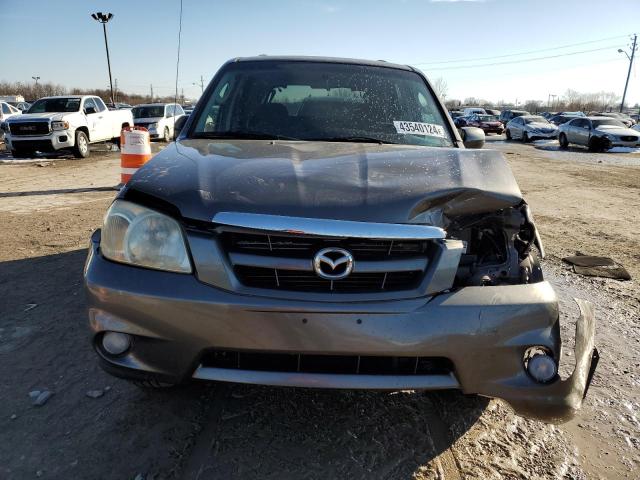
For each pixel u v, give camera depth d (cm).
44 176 1015
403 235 182
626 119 3516
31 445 212
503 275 209
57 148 1331
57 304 354
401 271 185
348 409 241
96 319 190
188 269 184
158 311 181
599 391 271
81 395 248
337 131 289
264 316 178
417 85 330
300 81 318
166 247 186
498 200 206
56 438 217
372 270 182
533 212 754
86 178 988
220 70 332
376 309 180
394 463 207
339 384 183
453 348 183
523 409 193
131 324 185
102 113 1514
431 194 195
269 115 298
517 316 187
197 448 212
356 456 210
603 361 303
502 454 216
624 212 765
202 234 184
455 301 185
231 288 180
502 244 219
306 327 178
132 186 203
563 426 238
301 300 179
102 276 188
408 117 304
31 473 196
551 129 2566
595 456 219
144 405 240
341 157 232
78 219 613
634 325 354
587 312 219
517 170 1327
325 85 317
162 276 184
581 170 1344
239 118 297
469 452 216
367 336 179
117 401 244
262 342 179
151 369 189
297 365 185
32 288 382
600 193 947
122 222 193
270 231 178
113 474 197
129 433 221
